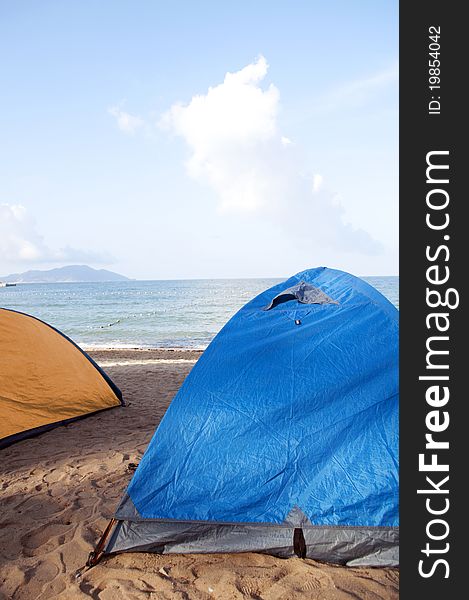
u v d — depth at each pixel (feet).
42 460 16.75
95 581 9.80
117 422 21.30
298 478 10.60
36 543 11.37
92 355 51.08
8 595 9.46
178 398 11.66
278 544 10.30
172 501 10.76
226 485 10.73
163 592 9.37
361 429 10.85
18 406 19.19
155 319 108.06
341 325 12.92
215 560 10.33
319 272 16.98
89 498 13.71
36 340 20.75
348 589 9.30
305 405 11.21
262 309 14.28
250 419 11.16
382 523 10.12
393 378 11.52
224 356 12.35
